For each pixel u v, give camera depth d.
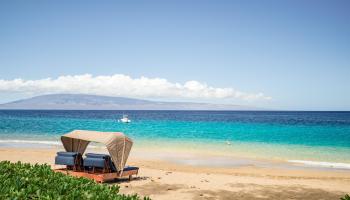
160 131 60.62
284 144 42.25
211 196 16.03
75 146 20.72
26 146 36.91
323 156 33.12
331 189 18.39
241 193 16.88
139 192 16.30
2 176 7.89
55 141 42.25
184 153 33.97
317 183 20.14
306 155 33.66
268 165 27.56
